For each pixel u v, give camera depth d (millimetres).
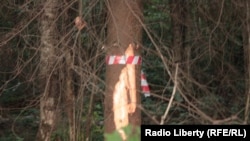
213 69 9867
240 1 8836
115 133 7383
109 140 7414
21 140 10719
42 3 8484
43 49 8578
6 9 9773
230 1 9117
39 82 9500
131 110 7785
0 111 12375
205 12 9305
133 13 7543
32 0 8430
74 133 9078
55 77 9008
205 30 9469
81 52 8164
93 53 8266
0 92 11156
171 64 7652
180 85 7930
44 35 8547
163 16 11742
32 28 8891
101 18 8414
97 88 7645
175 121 7855
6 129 12062
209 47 8789
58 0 8477
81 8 7984
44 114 9359
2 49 9648
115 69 7867
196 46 9617
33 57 8633
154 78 11352
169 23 11672
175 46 10344
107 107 7941
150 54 8922
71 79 8914
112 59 7883
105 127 7941
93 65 8195
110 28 7980
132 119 7785
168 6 11031
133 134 7230
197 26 9617
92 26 8164
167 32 11461
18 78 10352
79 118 9078
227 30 9336
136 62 7914
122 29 7887
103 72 8711
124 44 7887
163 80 11016
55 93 9203
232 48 9922
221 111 7973
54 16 8516
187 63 8469
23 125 12234
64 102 9148
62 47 8219
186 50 9758
